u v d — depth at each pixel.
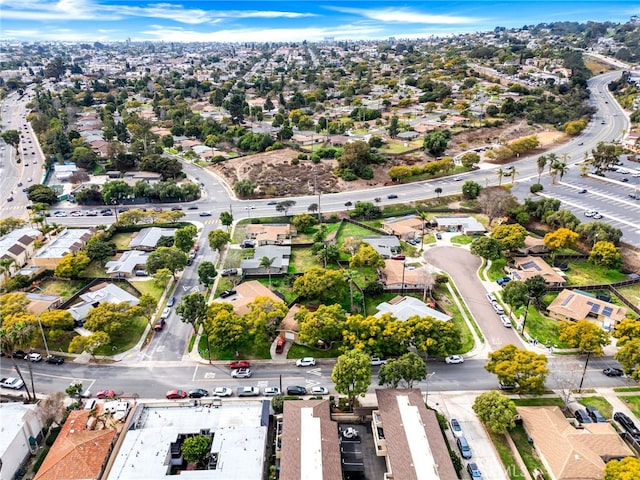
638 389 95.06
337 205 194.75
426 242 162.50
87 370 102.75
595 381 97.69
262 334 104.00
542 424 82.44
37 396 95.19
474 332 113.69
